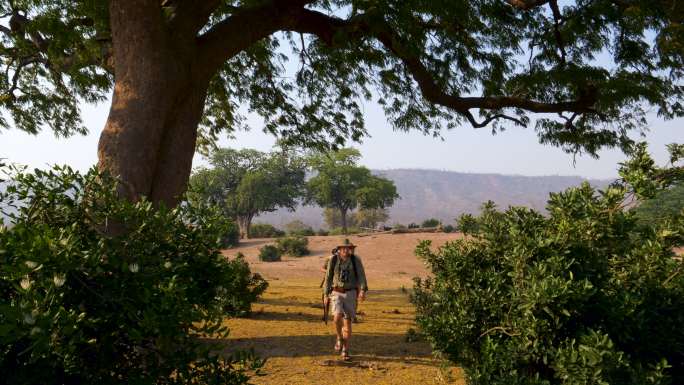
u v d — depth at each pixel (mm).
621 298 3678
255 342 7406
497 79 11297
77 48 10055
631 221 3811
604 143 12344
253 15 8609
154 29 7020
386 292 18469
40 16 9766
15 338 2029
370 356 6695
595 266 3844
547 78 10148
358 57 11336
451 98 10914
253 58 13219
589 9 9695
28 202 2910
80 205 2980
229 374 2863
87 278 2510
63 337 2188
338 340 6934
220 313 2949
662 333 3789
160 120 6914
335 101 14125
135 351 2844
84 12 9891
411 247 41188
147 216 2938
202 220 3209
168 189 7082
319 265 36469
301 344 7355
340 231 69438
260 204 76938
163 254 2961
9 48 12133
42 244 2287
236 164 80125
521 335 3695
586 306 3574
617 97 9922
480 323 4156
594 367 3137
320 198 84938
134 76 6863
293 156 80938
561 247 3809
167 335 2580
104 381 2607
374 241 45719
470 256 4504
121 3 6953
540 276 3598
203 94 7926
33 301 2121
